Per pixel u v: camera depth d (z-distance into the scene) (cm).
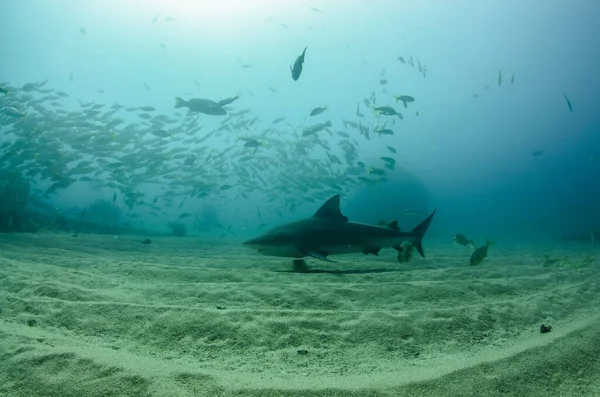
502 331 384
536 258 1130
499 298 533
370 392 217
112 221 2502
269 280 621
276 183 1961
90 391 215
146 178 1634
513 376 238
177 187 1780
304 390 219
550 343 288
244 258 960
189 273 661
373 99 1617
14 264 642
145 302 462
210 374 238
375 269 814
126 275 650
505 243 2027
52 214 1828
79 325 363
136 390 215
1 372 240
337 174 1745
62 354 255
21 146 1351
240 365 291
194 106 963
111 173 1502
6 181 1396
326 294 500
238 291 508
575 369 252
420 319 386
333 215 809
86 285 530
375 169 1481
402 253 829
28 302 412
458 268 781
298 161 1881
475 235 3003
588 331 311
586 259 901
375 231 809
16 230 1404
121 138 1497
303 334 348
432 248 1625
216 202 2455
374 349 327
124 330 356
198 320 367
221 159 1853
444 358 311
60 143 1447
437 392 220
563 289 554
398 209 2575
